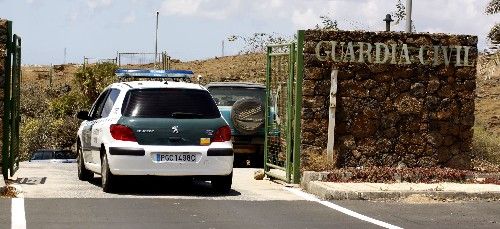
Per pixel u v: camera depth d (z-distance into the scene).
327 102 16.27
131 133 13.85
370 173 15.51
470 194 14.04
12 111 15.20
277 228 10.77
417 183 15.38
